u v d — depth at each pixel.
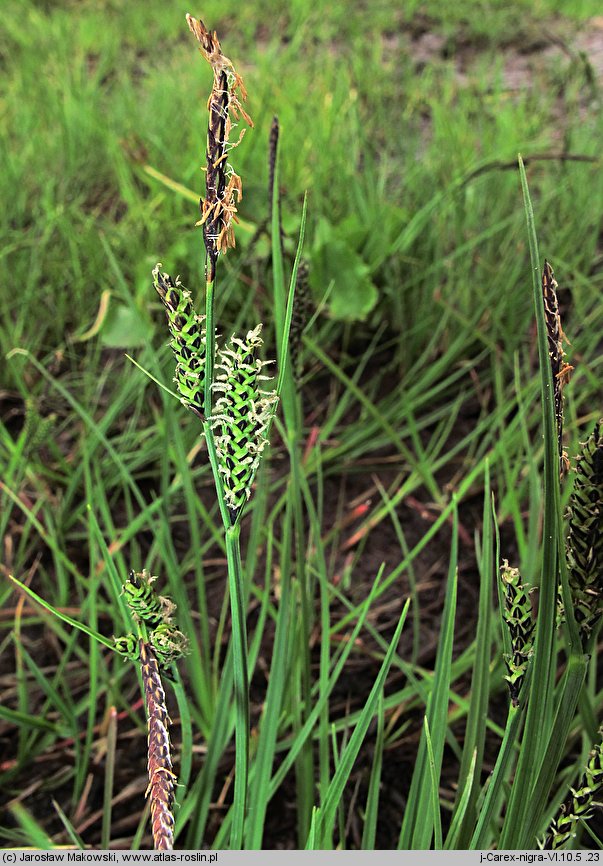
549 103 0.48
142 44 0.73
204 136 0.41
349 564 0.25
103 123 0.46
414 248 0.34
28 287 0.32
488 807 0.12
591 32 0.69
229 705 0.17
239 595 0.11
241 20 0.75
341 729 0.20
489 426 0.29
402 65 0.60
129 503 0.24
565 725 0.11
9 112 0.52
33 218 0.39
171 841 0.09
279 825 0.19
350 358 0.32
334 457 0.29
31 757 0.20
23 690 0.20
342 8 0.74
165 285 0.09
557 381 0.09
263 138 0.40
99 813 0.19
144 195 0.43
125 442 0.29
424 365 0.32
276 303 0.14
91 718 0.19
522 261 0.32
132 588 0.09
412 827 0.15
